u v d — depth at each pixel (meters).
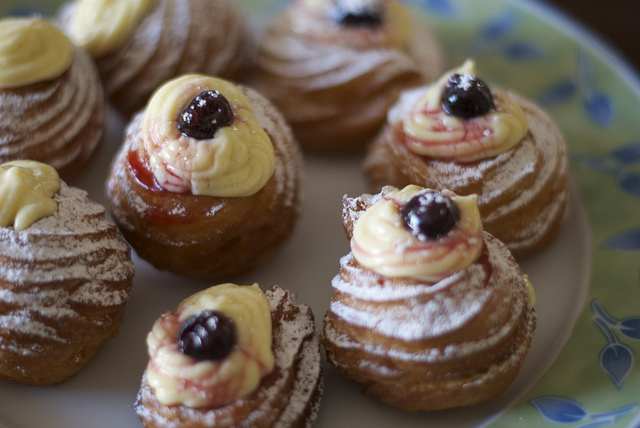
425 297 0.31
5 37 0.38
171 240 0.35
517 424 0.33
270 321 0.32
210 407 0.31
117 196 0.36
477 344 0.32
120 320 0.35
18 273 0.33
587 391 0.34
